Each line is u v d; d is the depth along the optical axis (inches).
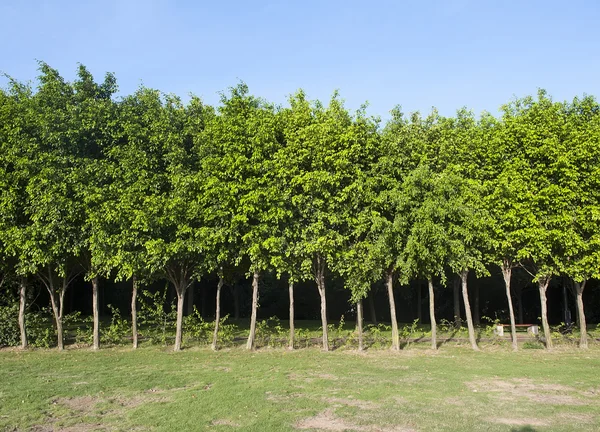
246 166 667.4
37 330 773.3
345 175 660.7
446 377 494.3
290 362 596.7
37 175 662.5
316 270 725.3
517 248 695.7
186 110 771.4
